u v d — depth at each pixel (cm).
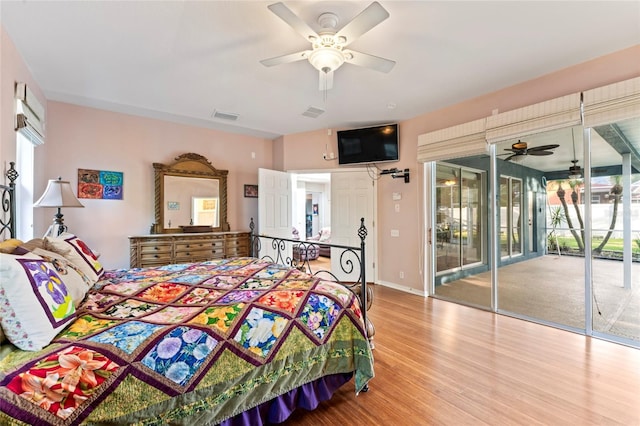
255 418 153
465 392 194
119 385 114
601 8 204
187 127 472
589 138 287
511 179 359
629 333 277
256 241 468
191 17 214
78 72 297
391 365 229
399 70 297
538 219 339
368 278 506
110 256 405
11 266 115
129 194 420
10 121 238
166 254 416
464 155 378
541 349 254
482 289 401
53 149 367
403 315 345
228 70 296
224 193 492
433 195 438
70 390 106
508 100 335
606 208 284
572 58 272
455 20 218
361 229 221
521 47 255
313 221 1034
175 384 126
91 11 207
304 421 169
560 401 184
